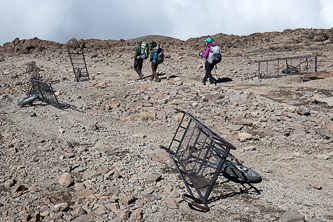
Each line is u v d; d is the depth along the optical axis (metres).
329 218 3.98
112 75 16.94
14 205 4.29
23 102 10.55
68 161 5.83
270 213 4.15
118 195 4.57
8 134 7.32
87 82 14.59
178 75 16.02
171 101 10.87
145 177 5.18
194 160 5.04
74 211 4.07
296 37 30.78
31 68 16.70
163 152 6.18
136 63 14.98
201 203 4.40
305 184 4.96
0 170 5.38
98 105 10.91
